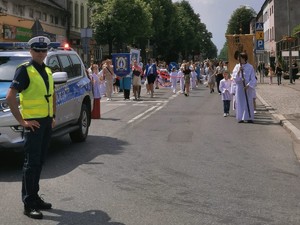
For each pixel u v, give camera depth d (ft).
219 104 71.36
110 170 27.07
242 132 41.93
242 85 48.47
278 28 246.68
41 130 19.15
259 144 35.70
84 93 36.68
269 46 275.59
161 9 246.06
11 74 29.86
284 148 33.99
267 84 126.31
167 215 18.92
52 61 32.32
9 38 120.47
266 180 24.59
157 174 25.99
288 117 49.88
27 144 19.10
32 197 19.19
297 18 245.65
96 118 52.85
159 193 22.17
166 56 289.53
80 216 18.93
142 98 84.53
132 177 25.35
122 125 47.24
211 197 21.43
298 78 159.94
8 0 122.01
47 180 24.80
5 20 120.06
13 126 26.66
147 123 48.80
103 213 19.26
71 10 179.63
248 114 48.67
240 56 48.39
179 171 26.68
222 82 54.70
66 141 37.45
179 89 112.57
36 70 19.11
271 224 17.74
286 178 25.04
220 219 18.37
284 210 19.48
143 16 183.73
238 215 18.84
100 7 181.78
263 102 68.90
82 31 85.66
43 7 148.36
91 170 27.09
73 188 23.18
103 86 88.69
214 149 33.63
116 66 81.51
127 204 20.47
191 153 32.12
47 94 19.31
